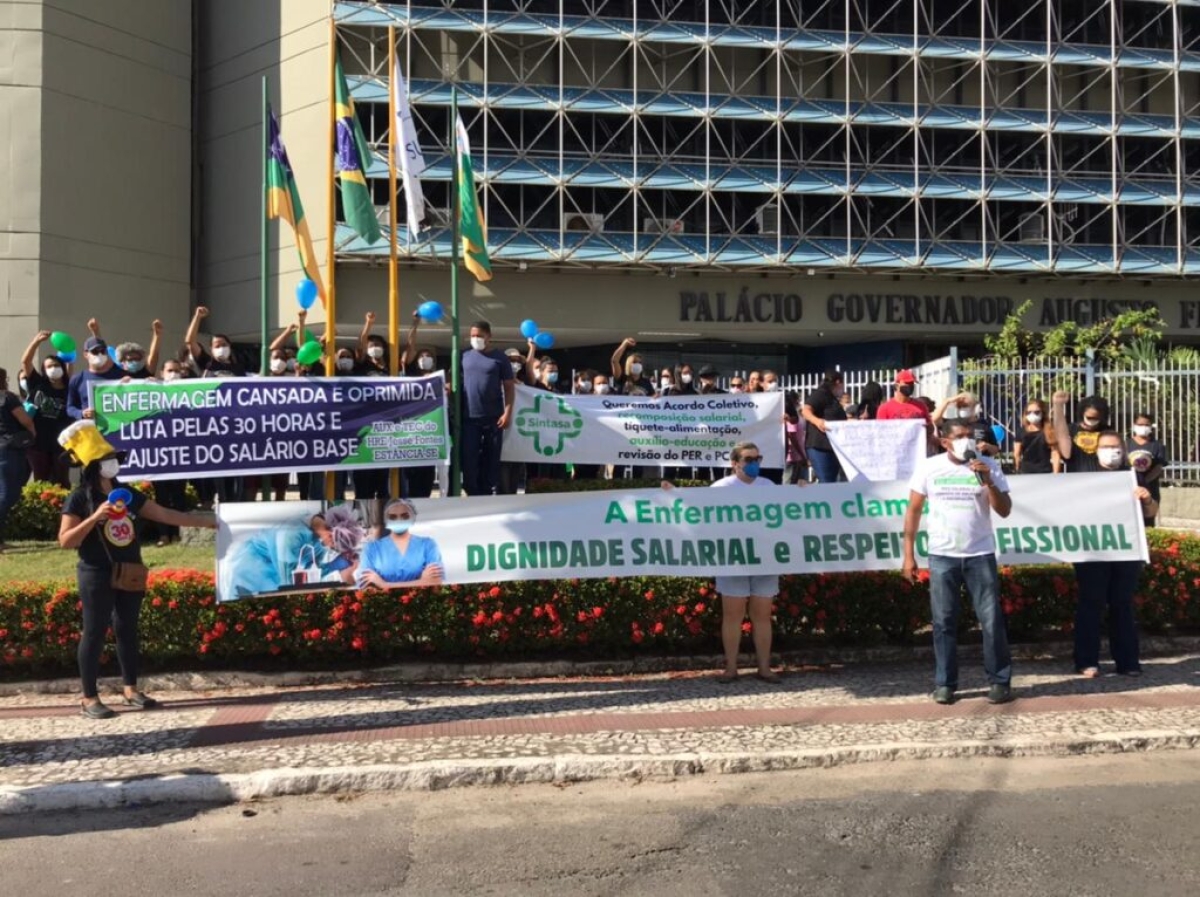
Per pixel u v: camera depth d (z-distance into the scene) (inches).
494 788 246.4
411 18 1305.4
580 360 1509.6
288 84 1344.7
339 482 445.4
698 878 195.0
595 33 1341.0
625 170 1353.3
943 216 1439.5
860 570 341.4
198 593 331.0
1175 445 696.4
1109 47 1441.9
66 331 1258.6
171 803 237.5
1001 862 200.8
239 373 487.8
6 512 458.9
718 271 1365.7
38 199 1237.1
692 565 334.6
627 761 252.2
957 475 307.4
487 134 1341.0
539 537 331.3
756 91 1419.8
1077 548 338.6
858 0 1414.9
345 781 243.8
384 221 1284.4
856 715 294.7
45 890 193.5
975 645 371.2
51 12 1250.6
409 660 346.0
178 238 1379.2
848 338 1475.1
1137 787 243.1
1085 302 1453.0
